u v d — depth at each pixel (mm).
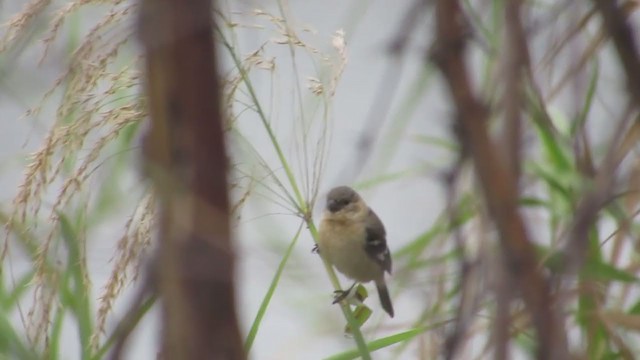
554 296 3840
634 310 6047
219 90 3459
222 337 3367
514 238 3238
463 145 3258
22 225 6020
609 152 3574
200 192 3410
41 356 6008
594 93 5816
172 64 3395
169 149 3412
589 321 6027
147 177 3482
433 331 5965
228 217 3445
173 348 3348
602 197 3537
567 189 6035
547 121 4320
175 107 3408
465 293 3514
